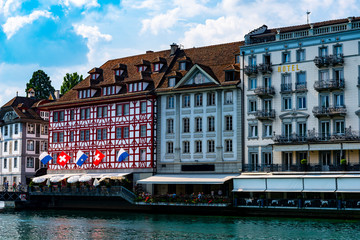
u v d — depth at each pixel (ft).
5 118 296.71
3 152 295.89
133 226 156.76
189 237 134.41
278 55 190.90
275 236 132.77
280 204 169.78
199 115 206.28
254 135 194.29
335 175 168.45
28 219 181.57
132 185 218.18
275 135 187.42
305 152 183.93
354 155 174.19
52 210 220.43
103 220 173.99
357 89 175.42
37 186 229.25
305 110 184.34
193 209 186.29
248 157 193.98
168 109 214.07
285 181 173.37
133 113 222.28
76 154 239.71
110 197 208.23
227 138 199.00
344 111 176.14
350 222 154.10
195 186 203.31
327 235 132.26
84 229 153.07
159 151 214.90
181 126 210.18
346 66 177.99
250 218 168.96
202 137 204.74
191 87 207.62
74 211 212.43
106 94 233.55
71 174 236.63
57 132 248.73
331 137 176.35
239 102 197.47
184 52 233.14
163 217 177.88
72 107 243.81
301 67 186.09
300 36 187.11
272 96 190.70
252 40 198.08
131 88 225.15
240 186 181.57
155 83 221.46
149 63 232.53
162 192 209.87
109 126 229.04
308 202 165.27
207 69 207.82
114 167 225.15
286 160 186.70
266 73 192.54
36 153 288.92
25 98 303.89
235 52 210.18
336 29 181.06
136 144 219.61
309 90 183.93
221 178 189.78
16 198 231.71
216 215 179.83
